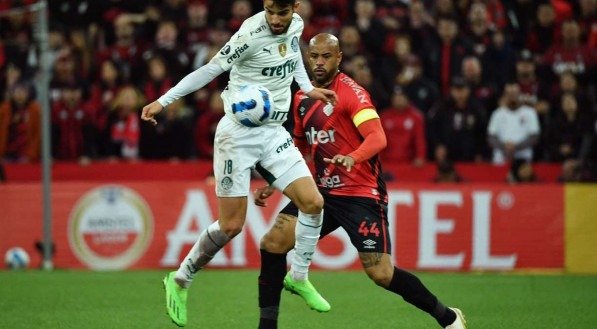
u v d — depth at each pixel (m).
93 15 57.34
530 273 45.09
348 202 25.14
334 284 39.47
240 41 23.30
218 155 24.09
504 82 53.28
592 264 45.59
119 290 37.09
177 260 44.72
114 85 52.06
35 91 52.06
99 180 49.53
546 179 50.59
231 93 23.92
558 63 54.19
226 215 24.00
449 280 41.31
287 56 23.83
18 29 56.34
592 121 51.47
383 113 50.19
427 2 59.84
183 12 55.41
